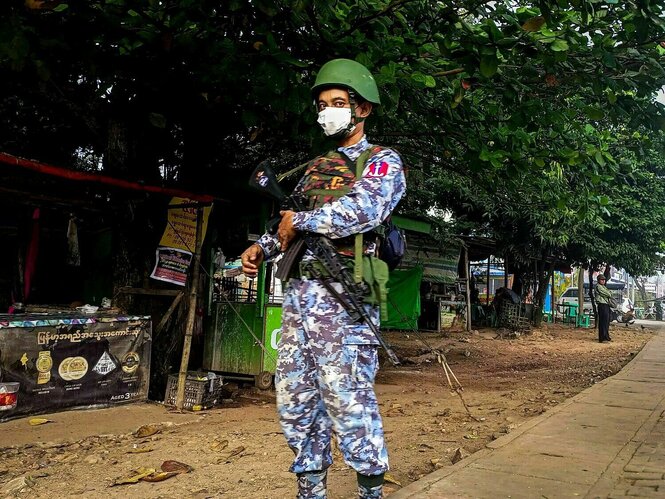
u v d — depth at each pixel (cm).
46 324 577
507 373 995
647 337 1873
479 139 630
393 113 627
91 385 611
